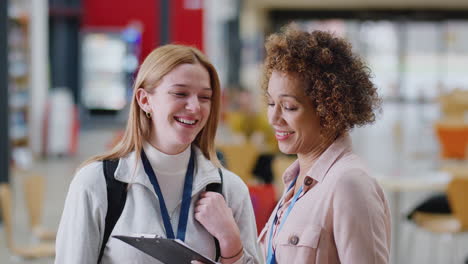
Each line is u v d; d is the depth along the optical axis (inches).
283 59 69.2
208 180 78.5
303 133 71.1
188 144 77.9
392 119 768.3
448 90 819.4
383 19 836.6
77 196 73.8
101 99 674.8
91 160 77.2
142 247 70.5
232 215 77.9
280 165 203.5
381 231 66.4
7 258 221.6
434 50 855.1
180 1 507.5
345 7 828.6
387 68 848.3
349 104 68.5
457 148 342.0
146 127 78.3
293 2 784.9
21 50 467.5
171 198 77.4
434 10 829.8
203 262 69.5
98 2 601.0
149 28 603.8
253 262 80.4
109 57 656.4
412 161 407.2
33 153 476.4
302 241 69.1
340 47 70.1
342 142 71.6
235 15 773.3
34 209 192.7
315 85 68.5
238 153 262.4
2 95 289.3
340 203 66.8
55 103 494.0
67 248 73.2
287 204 75.8
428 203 216.8
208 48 606.9
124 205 74.5
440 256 227.9
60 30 627.2
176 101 74.9
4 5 283.1
